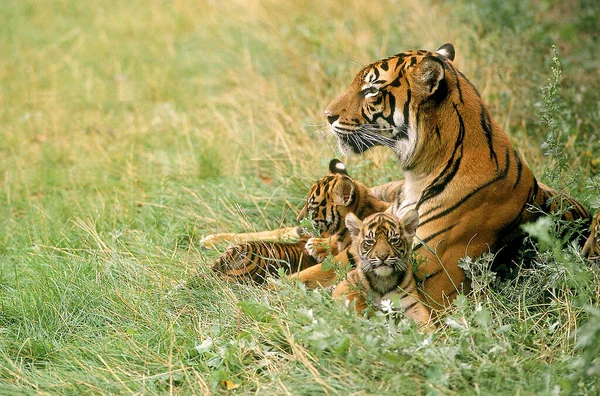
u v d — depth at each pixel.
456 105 9.64
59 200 13.94
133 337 9.38
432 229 9.50
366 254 9.12
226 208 12.76
